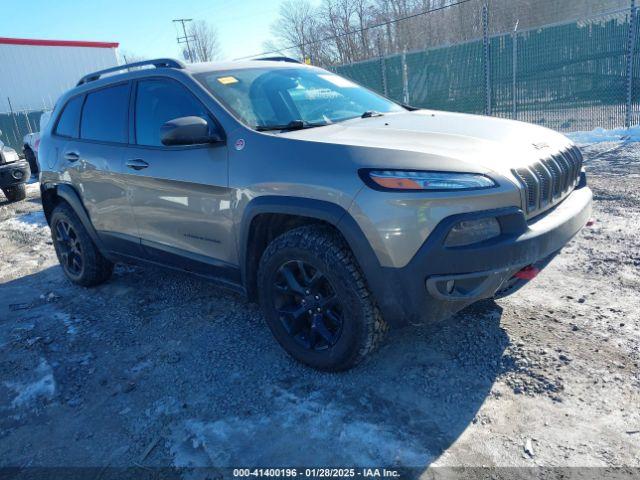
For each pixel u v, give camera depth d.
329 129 3.00
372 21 34.41
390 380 2.72
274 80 3.58
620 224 4.73
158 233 3.58
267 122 3.14
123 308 4.08
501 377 2.66
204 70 3.47
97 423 2.65
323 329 2.78
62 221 4.61
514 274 2.55
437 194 2.32
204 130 2.95
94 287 4.66
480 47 12.07
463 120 3.24
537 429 2.28
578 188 3.21
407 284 2.41
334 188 2.48
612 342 2.85
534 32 11.21
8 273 5.33
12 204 9.61
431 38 32.41
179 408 2.69
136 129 3.69
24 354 3.43
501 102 12.09
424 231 2.33
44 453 2.47
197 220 3.22
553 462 2.09
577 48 10.77
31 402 2.89
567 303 3.35
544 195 2.71
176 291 4.33
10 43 24.14
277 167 2.72
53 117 4.69
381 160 2.45
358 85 4.17
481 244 2.35
